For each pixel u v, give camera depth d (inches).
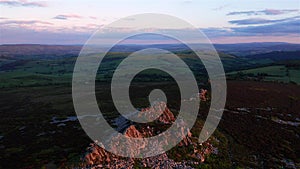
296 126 2635.3
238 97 3602.4
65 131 2267.5
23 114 3304.6
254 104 3348.9
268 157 1813.5
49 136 2159.2
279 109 3225.9
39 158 1614.2
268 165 1690.5
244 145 1990.7
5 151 1859.0
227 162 1664.6
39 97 4699.8
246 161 1720.0
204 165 1560.0
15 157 1691.7
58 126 2504.9
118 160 1449.3
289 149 1987.0
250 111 3014.3
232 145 1964.8
